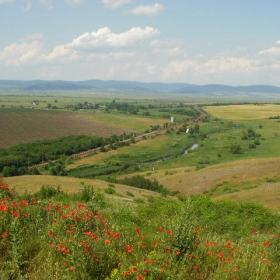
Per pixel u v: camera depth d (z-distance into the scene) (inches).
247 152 4074.8
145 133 5900.6
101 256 235.1
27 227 289.3
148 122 7342.5
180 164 3636.8
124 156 4114.2
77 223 313.9
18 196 487.8
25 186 1536.7
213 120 7342.5
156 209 620.7
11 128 6092.5
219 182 2301.9
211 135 5452.8
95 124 6953.7
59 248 229.6
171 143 4869.6
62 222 299.3
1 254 238.7
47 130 6013.8
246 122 7066.9
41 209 347.3
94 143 4692.4
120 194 1326.3
